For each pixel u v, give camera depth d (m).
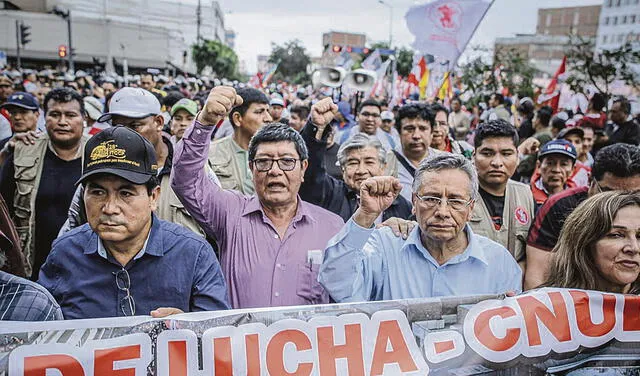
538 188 4.54
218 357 1.86
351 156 3.48
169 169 3.32
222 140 4.00
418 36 6.16
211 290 2.19
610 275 2.12
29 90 12.21
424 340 2.01
